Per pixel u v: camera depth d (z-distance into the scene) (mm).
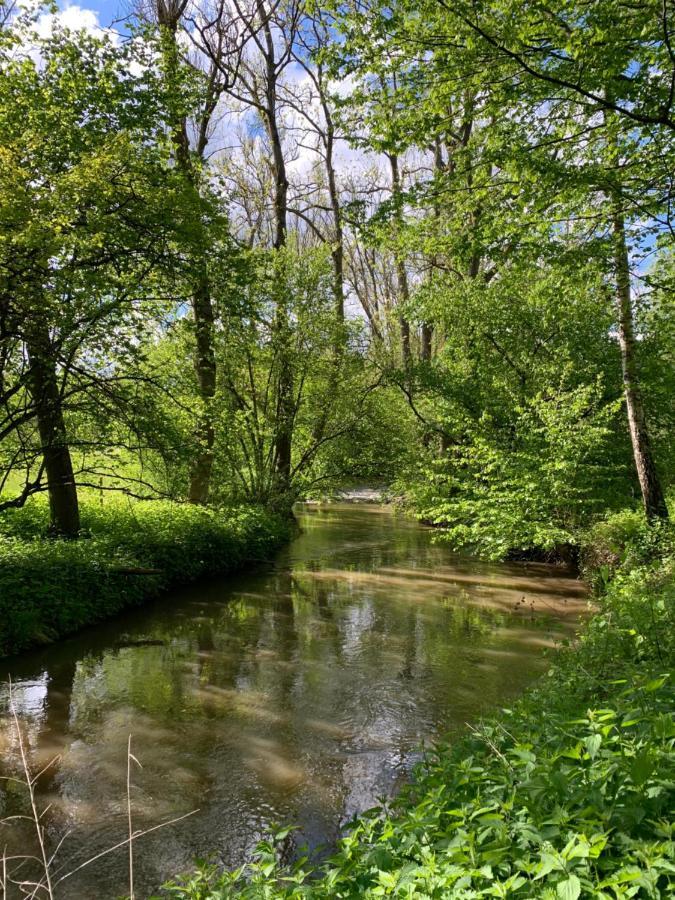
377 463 21328
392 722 6902
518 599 12453
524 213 8414
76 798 5469
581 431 13797
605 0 6180
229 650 9445
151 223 10109
